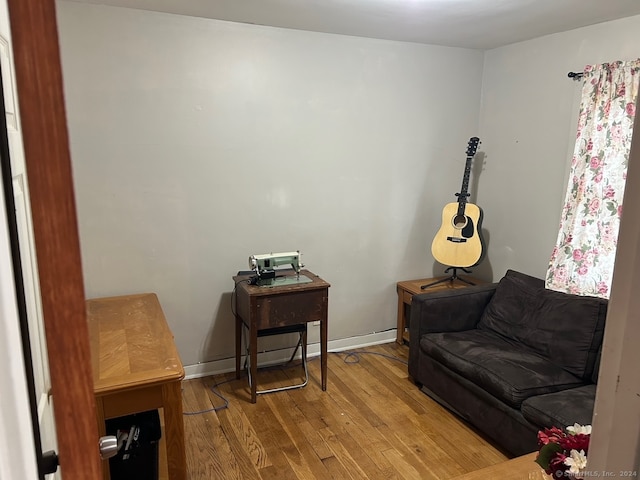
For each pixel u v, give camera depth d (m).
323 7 2.52
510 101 3.48
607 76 2.71
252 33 2.92
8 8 0.47
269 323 2.79
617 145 2.69
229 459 2.34
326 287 2.88
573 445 1.22
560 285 2.96
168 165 2.87
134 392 1.81
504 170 3.58
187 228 2.99
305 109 3.16
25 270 0.93
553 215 3.20
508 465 1.66
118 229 2.83
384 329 3.78
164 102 2.79
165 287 3.01
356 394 2.98
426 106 3.56
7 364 0.55
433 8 2.51
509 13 2.61
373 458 2.37
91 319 2.42
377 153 3.46
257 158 3.09
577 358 2.48
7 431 0.55
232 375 3.22
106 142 2.71
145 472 1.91
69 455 0.57
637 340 0.48
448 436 2.55
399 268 3.73
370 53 3.29
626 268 0.49
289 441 2.49
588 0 2.36
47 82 0.49
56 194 0.51
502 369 2.45
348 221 3.46
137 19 2.65
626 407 0.50
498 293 3.12
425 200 3.71
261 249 3.22
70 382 0.56
